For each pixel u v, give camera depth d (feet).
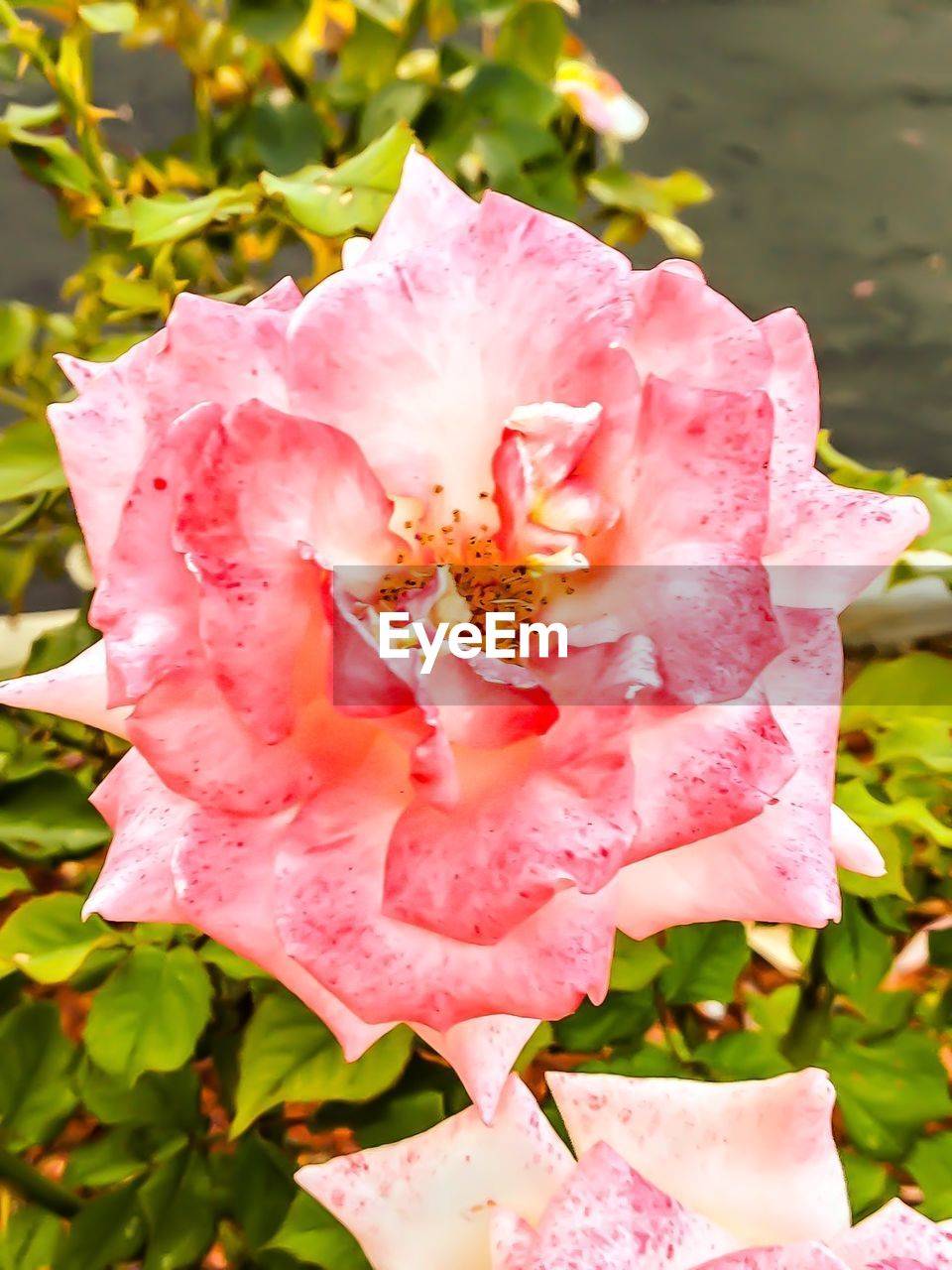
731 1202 0.96
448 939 0.86
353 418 0.91
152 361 0.90
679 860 0.92
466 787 0.88
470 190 1.46
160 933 1.16
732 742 0.88
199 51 1.48
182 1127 1.26
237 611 0.86
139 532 0.87
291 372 0.89
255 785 0.88
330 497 0.89
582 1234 0.89
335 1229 1.12
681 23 3.28
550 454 0.90
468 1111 0.97
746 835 0.91
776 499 0.92
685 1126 0.97
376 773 0.90
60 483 1.21
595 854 0.84
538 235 0.91
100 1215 1.24
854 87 3.22
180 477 0.86
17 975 1.23
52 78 1.35
